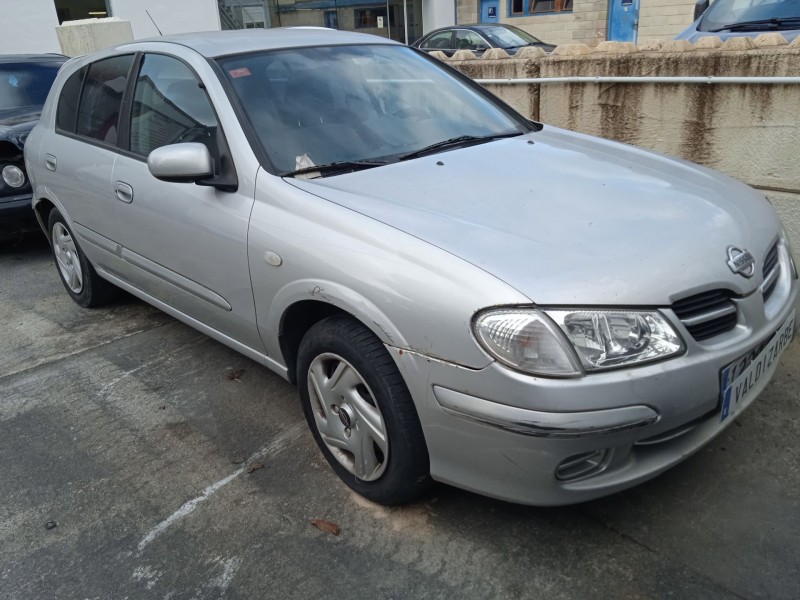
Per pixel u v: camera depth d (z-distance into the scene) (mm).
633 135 4805
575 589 2160
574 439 1935
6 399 3529
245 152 2787
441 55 5930
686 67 4465
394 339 2182
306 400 2736
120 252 3703
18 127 5574
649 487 2574
